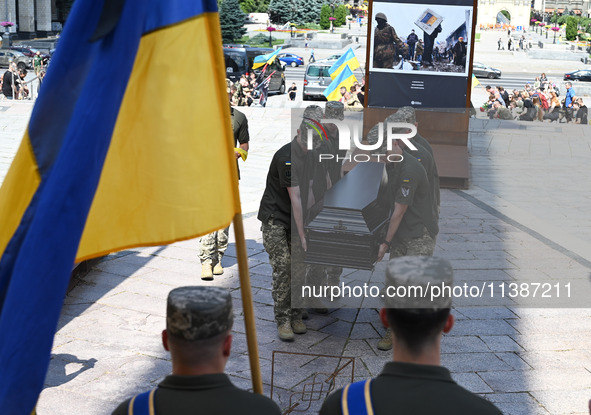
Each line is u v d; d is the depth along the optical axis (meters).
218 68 2.63
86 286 7.12
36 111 2.45
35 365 2.18
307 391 5.13
